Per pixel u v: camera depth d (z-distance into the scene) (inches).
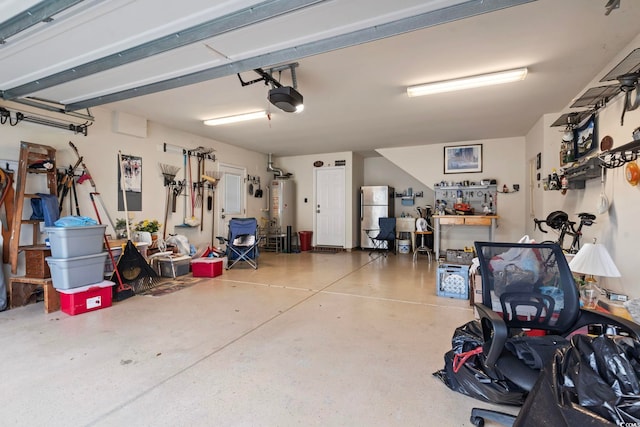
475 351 68.1
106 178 175.5
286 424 61.7
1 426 60.6
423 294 154.1
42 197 136.9
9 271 137.3
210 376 79.0
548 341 59.8
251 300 143.4
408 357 89.4
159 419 62.9
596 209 126.2
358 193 324.5
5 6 74.6
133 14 77.3
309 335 104.4
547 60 116.8
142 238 181.0
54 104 148.6
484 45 105.7
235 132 228.2
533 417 45.6
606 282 115.4
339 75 129.3
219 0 72.3
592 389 41.7
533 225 216.2
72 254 124.7
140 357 88.7
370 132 227.6
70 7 73.5
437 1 74.5
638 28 95.2
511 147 244.8
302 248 308.0
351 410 66.1
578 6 84.6
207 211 246.1
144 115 186.5
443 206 260.5
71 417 63.3
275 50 98.3
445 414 65.1
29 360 86.5
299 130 221.6
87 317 120.6
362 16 80.4
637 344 45.9
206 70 111.7
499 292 69.0
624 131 103.3
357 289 163.3
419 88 139.3
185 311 128.0
